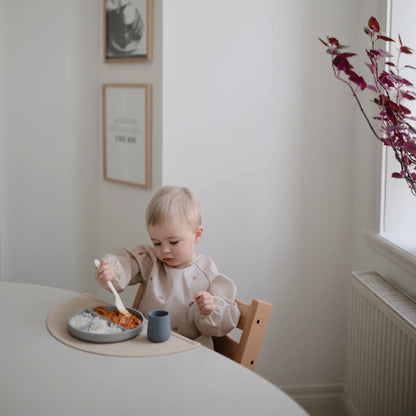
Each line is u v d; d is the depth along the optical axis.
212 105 2.40
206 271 1.77
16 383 1.23
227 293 1.70
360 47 2.38
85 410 1.13
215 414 1.12
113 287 1.59
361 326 2.14
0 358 1.34
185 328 1.75
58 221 3.00
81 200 2.99
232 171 2.45
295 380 2.60
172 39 2.35
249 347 1.58
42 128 2.93
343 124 2.46
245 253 2.50
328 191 2.49
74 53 2.88
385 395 1.93
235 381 1.25
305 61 2.41
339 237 2.52
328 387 2.60
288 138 2.45
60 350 1.39
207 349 1.40
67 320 1.55
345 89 2.44
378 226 2.19
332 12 2.38
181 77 2.38
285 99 2.43
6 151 2.94
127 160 2.65
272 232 2.50
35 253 3.01
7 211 2.97
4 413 1.12
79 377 1.26
